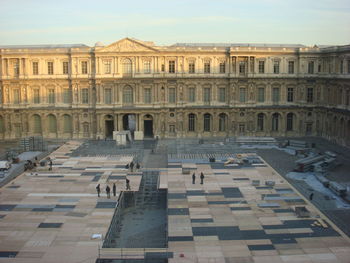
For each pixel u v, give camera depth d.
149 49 108.12
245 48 109.25
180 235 52.44
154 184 73.69
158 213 65.88
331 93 105.94
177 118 111.25
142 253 48.19
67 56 109.69
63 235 52.84
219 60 110.38
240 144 105.19
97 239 51.72
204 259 46.72
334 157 87.25
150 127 115.44
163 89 109.94
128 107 109.81
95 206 62.31
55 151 97.56
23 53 109.12
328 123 108.06
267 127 112.94
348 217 57.72
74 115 111.50
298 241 50.72
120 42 107.75
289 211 59.88
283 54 110.25
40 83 110.81
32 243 50.78
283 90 111.69
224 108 110.94
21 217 58.38
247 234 52.69
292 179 75.12
